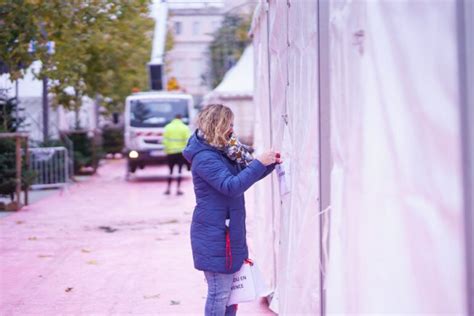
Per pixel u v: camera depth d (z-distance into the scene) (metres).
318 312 3.26
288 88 4.34
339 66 2.71
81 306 6.10
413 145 2.26
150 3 12.90
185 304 6.09
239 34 38.88
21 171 13.97
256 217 6.44
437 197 2.18
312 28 3.36
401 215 2.30
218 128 3.91
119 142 34.38
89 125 31.03
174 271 7.54
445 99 2.17
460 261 2.13
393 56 2.33
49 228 10.98
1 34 11.74
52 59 15.02
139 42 21.22
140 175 22.97
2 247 9.23
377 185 2.38
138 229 10.82
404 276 2.29
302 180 3.62
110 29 14.91
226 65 39.66
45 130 19.56
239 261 3.92
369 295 2.41
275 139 5.14
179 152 16.16
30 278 7.29
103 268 7.77
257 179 3.84
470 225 2.21
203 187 3.88
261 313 5.64
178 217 12.23
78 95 19.22
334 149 2.79
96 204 14.47
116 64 21.12
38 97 22.11
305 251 3.49
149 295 6.45
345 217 2.61
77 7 12.41
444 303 2.16
